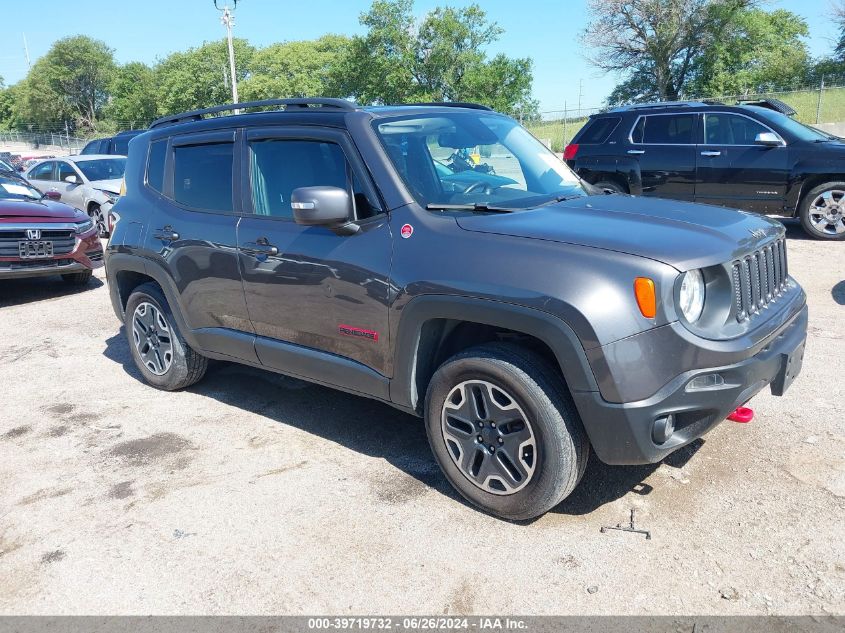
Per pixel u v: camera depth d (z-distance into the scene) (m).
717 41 44.06
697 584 2.70
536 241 2.96
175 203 4.62
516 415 3.03
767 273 3.28
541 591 2.71
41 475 3.85
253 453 4.00
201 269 4.31
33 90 98.25
